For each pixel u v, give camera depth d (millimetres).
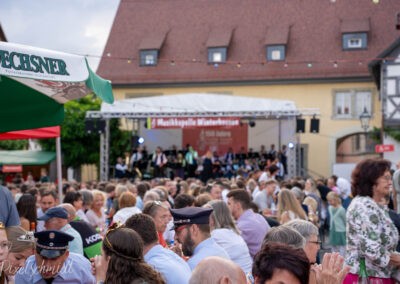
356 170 5191
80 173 36875
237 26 39719
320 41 37781
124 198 8008
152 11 41656
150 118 26688
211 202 6379
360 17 37906
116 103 26812
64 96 6598
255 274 2756
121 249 3799
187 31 40281
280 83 37250
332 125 36375
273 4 40000
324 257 3703
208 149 32406
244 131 32125
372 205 5020
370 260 5027
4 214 5641
